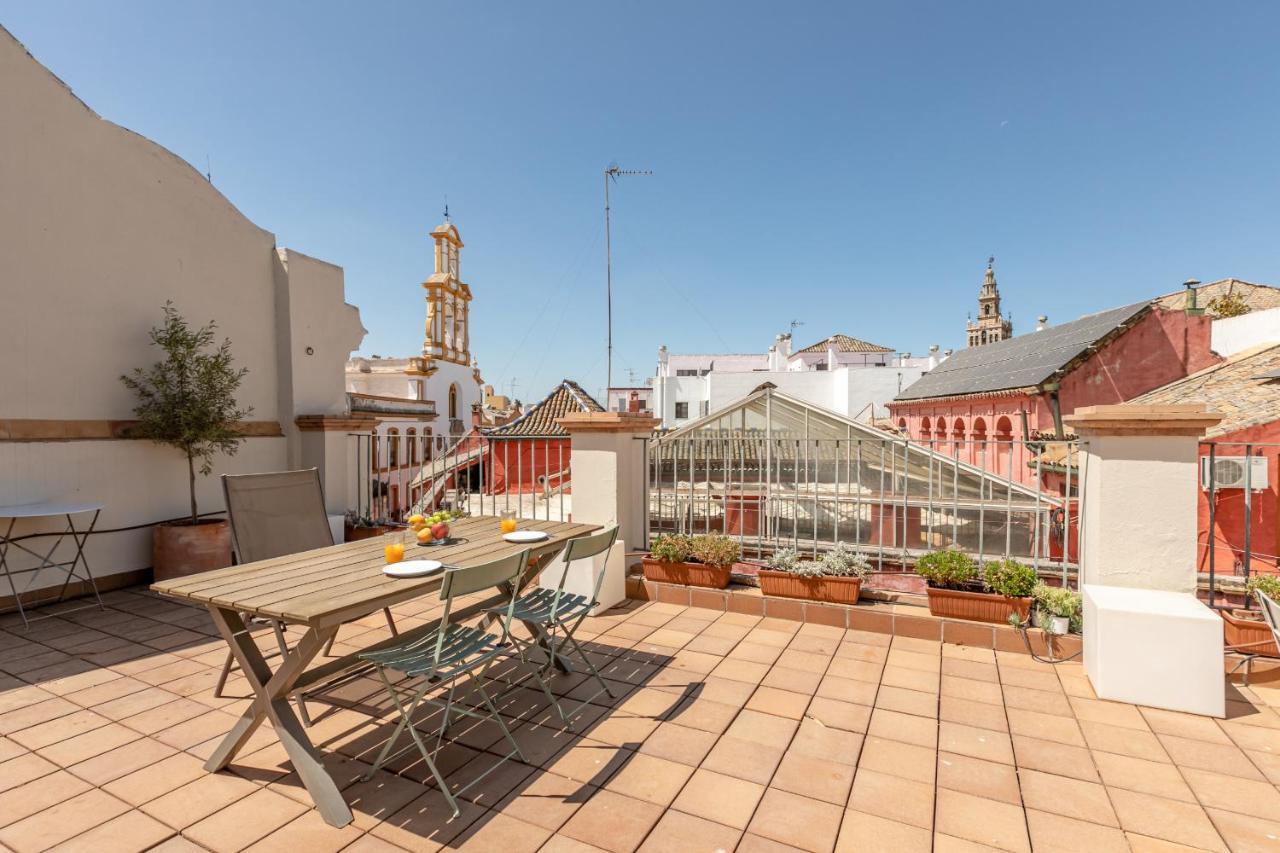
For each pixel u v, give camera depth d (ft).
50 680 11.68
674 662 12.90
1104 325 49.62
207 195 20.92
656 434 23.38
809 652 13.39
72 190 16.76
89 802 7.97
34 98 15.92
